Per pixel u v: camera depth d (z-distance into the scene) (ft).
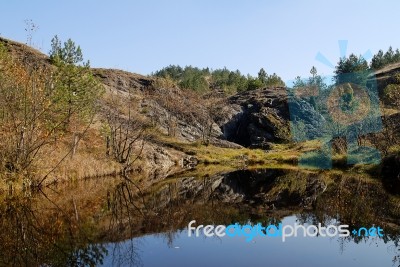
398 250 29.63
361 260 27.45
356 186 63.31
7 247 31.45
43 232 36.09
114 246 31.45
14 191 53.67
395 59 235.40
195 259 28.07
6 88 56.24
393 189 58.80
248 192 65.00
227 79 352.08
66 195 57.00
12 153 55.72
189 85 242.78
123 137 111.34
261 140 173.58
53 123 69.41
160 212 46.57
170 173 97.19
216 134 179.93
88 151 87.61
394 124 84.43
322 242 31.99
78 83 81.61
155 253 29.73
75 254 29.66
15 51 88.43
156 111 162.61
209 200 56.59
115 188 67.15
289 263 27.12
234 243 32.24
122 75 204.74
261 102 202.08
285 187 68.85
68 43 93.50
